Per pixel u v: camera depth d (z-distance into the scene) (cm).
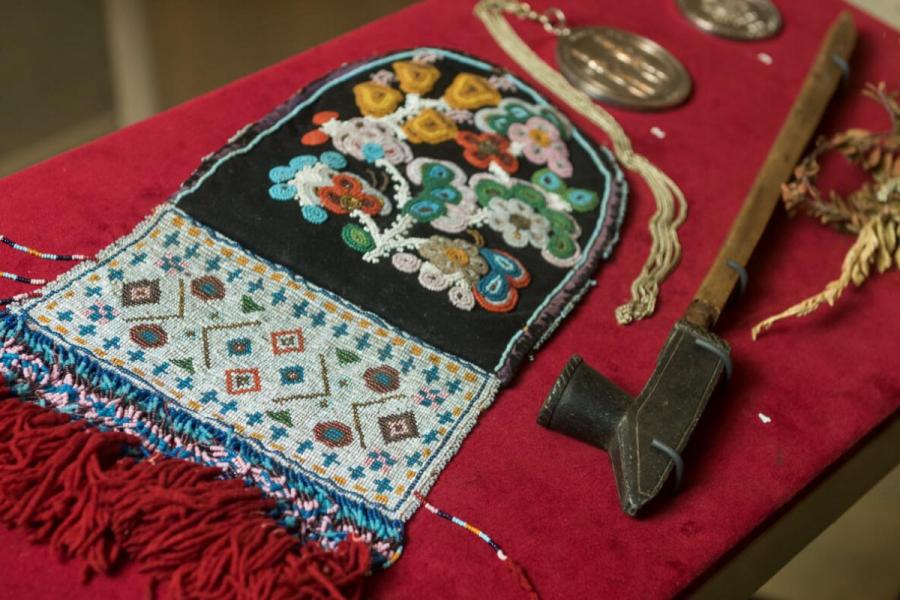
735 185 159
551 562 110
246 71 254
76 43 237
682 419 118
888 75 185
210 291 123
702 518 118
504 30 173
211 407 113
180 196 131
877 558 180
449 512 112
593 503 116
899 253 150
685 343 125
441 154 145
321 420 115
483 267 133
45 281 120
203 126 146
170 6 241
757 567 124
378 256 131
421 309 128
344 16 261
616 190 150
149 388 112
